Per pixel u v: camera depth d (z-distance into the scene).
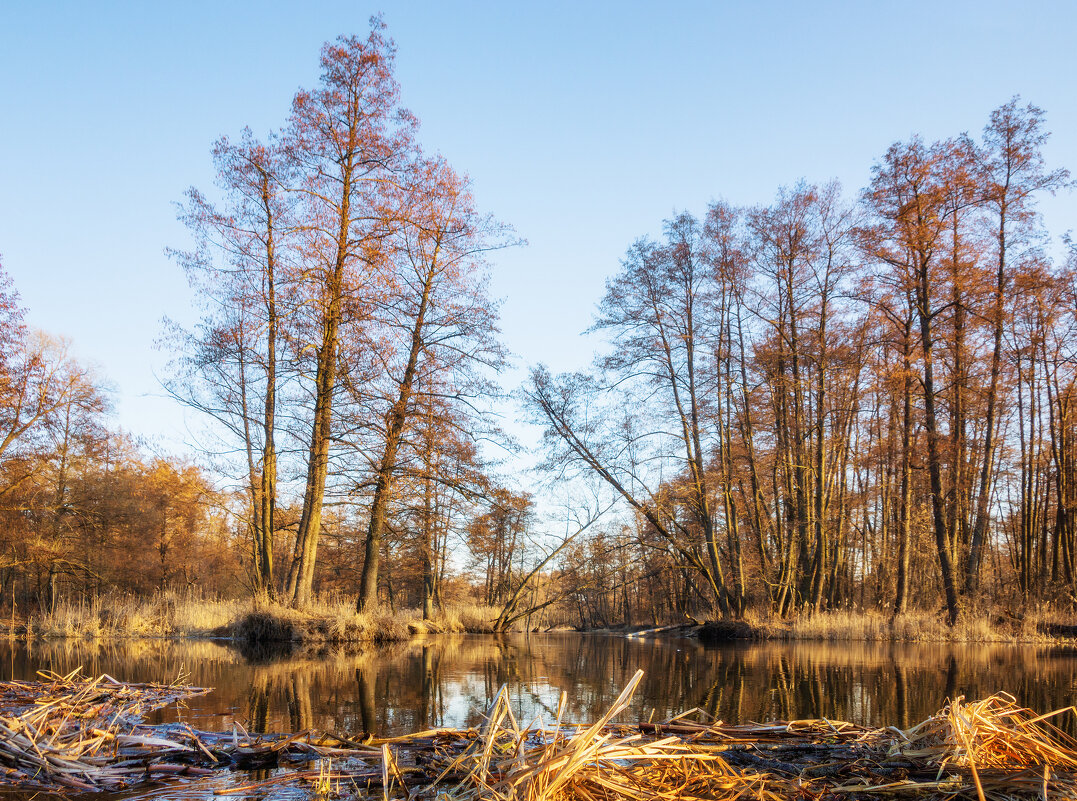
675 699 7.09
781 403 23.94
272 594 17.27
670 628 24.75
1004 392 22.80
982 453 26.12
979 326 21.73
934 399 22.66
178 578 37.12
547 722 5.57
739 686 8.22
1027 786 3.38
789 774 3.84
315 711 6.22
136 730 5.12
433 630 25.23
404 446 18.16
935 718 4.31
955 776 3.54
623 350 23.05
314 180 17.56
